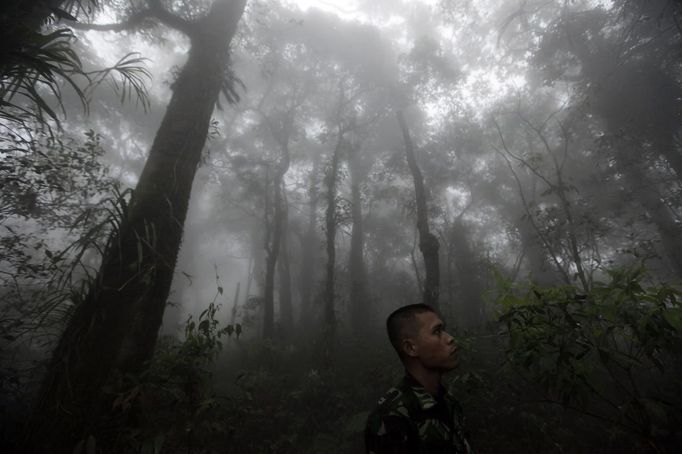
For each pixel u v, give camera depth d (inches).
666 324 81.5
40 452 141.9
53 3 178.5
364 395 305.9
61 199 266.2
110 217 169.6
